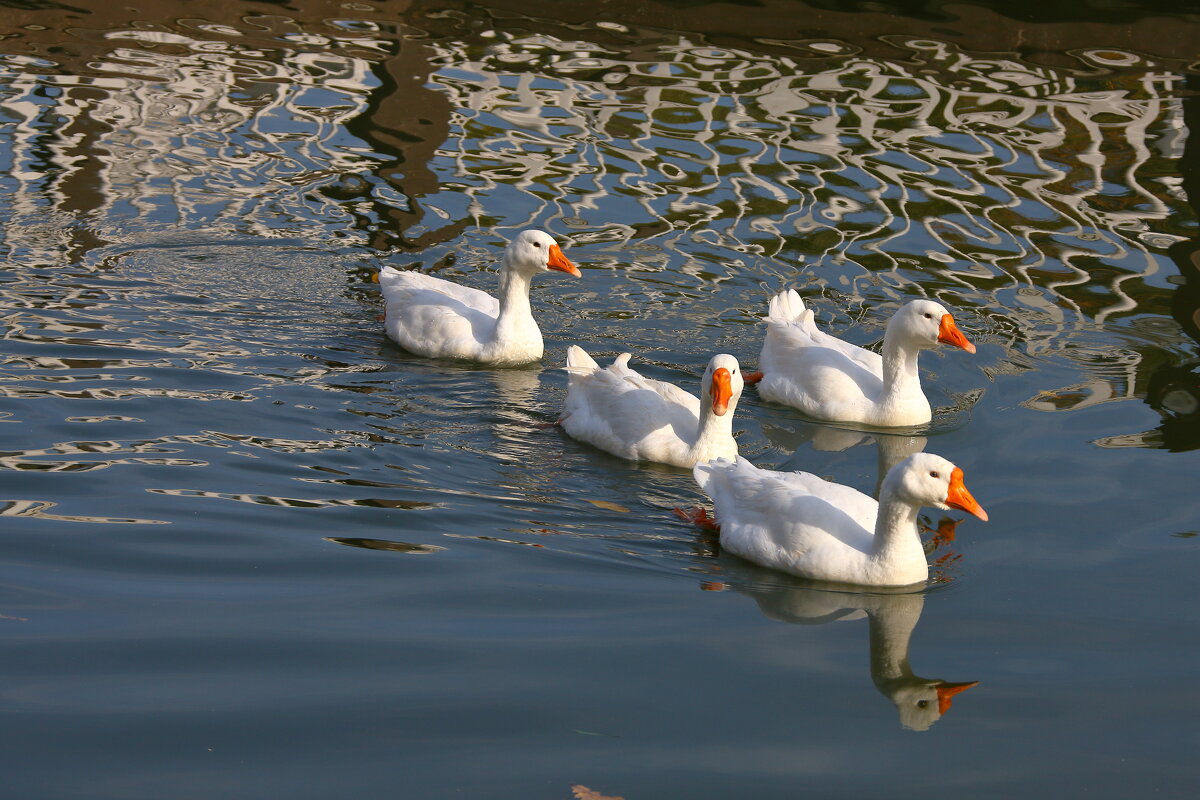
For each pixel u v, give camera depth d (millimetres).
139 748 8836
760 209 21156
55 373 15281
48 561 11242
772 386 16312
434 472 13648
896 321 15250
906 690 9984
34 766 8609
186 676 9688
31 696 9336
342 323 17703
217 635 10250
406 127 23875
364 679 9742
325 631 10391
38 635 10117
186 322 17172
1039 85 25781
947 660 10484
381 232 20297
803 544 11969
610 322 18062
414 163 22547
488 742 9062
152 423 14164
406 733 9117
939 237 20328
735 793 8602
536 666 10039
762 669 10211
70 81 24969
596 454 14516
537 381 16469
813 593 11672
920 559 11828
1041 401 15836
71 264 18625
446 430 14797
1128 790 8773
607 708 9531
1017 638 10836
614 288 18922
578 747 9055
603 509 13156
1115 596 11477
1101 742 9320
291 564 11461
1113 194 21812
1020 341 17453
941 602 11508
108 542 11617
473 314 17281
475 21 28922
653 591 11508
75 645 10016
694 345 17469
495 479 13641
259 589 11016
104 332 16609
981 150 23109
